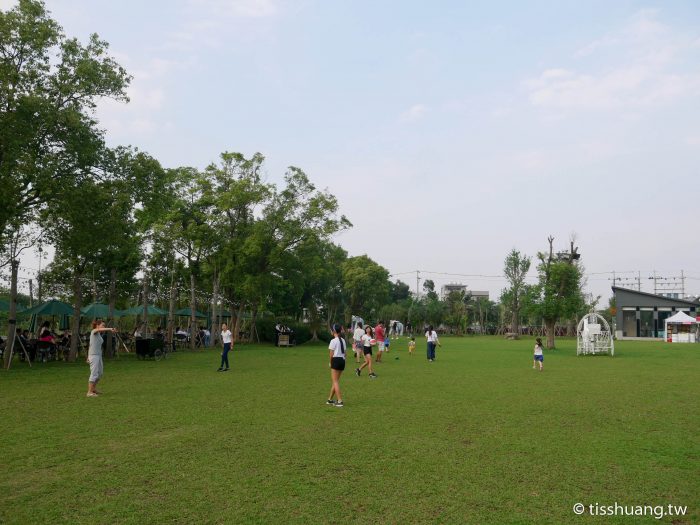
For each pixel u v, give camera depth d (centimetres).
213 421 945
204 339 3669
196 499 548
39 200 2077
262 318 5006
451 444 784
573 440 814
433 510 523
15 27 1888
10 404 1123
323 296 5869
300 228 4081
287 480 611
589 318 3294
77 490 575
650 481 616
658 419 989
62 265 3059
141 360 2389
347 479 616
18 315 2489
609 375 1828
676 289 7781
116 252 2558
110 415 998
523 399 1234
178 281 4019
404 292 10812
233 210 3950
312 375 1773
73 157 2044
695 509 532
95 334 1265
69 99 2083
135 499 548
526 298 3847
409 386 1481
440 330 8419
